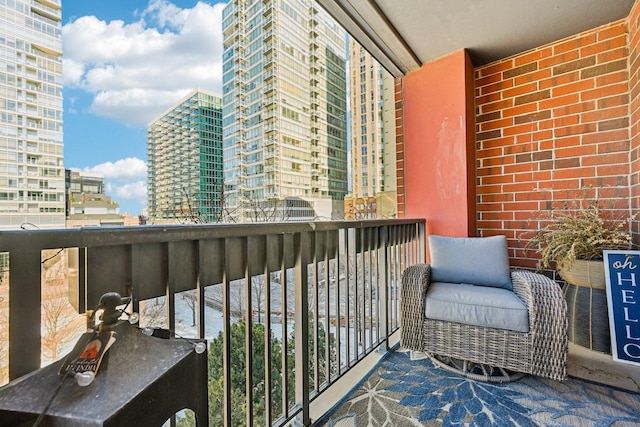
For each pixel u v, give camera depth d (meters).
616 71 2.29
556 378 1.58
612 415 1.44
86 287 0.72
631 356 1.86
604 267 2.00
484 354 1.74
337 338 1.71
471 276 2.12
